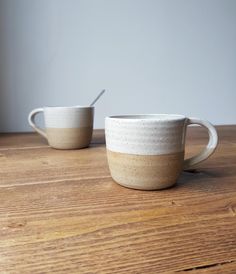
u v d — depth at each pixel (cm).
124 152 30
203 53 105
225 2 105
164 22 98
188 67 103
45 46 86
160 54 99
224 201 29
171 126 29
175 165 31
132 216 25
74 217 25
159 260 18
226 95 110
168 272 17
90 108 58
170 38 99
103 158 49
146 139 29
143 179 30
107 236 21
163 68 100
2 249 20
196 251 19
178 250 20
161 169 30
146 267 18
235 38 108
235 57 110
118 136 31
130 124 29
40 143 65
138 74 97
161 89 101
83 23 89
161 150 30
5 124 86
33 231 22
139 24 95
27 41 83
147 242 21
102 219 24
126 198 29
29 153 54
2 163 45
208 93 108
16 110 86
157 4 96
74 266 18
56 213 26
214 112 110
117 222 24
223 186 33
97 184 34
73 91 91
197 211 26
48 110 55
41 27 84
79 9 87
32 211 26
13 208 27
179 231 22
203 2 101
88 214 25
